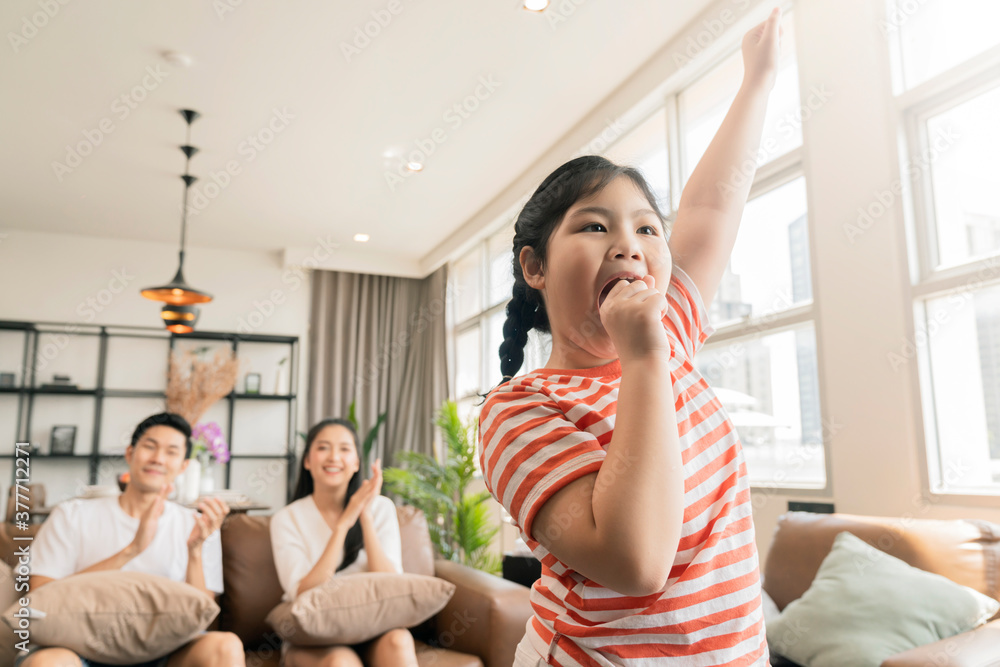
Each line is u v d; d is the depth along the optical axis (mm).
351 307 6676
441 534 4523
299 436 6449
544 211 573
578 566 416
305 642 1876
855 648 1688
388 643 1897
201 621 1615
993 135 2215
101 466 5777
